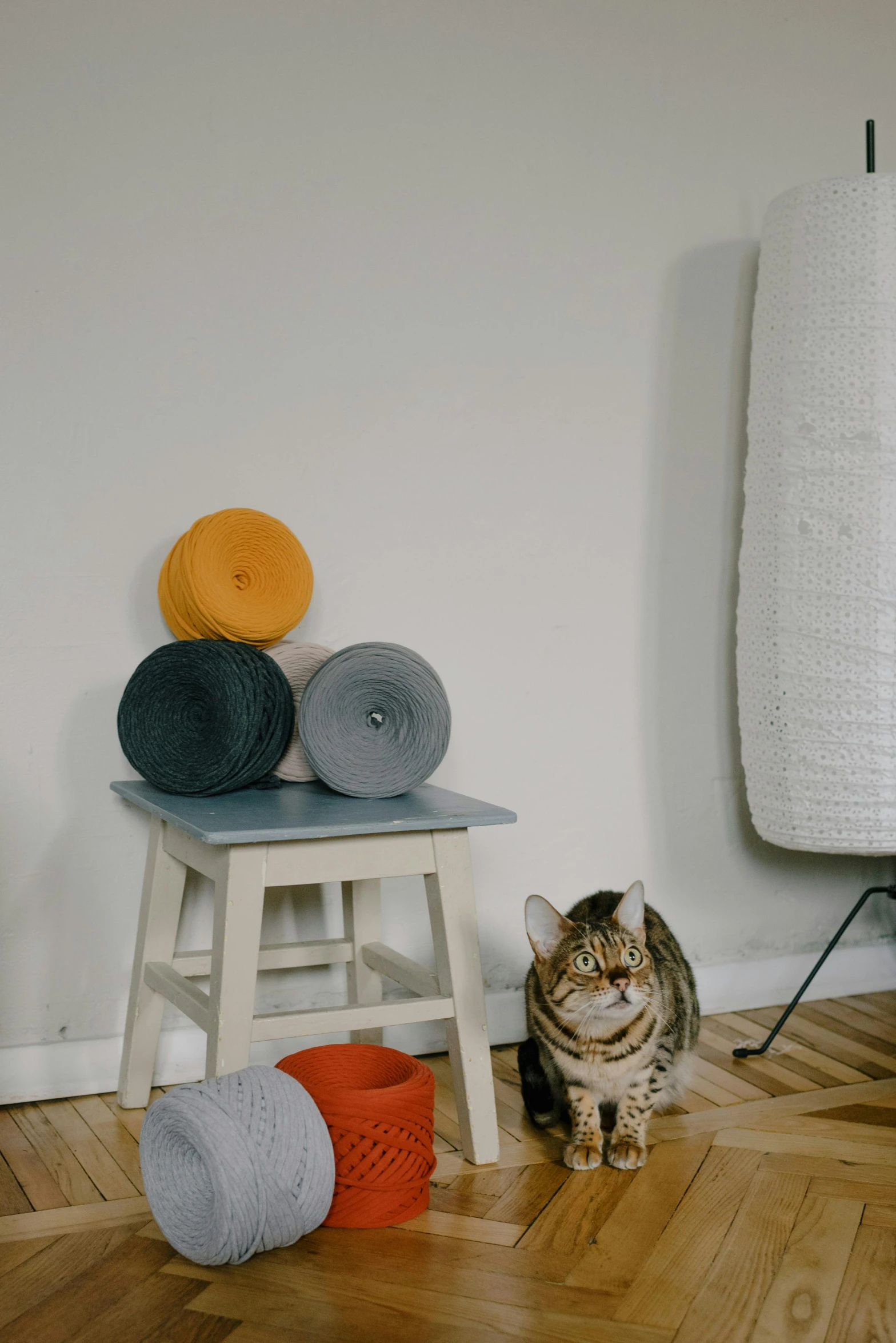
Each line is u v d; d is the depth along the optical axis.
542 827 2.07
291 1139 1.24
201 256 1.82
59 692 1.75
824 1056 1.92
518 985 2.05
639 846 2.15
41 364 1.73
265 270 1.86
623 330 2.11
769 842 2.07
